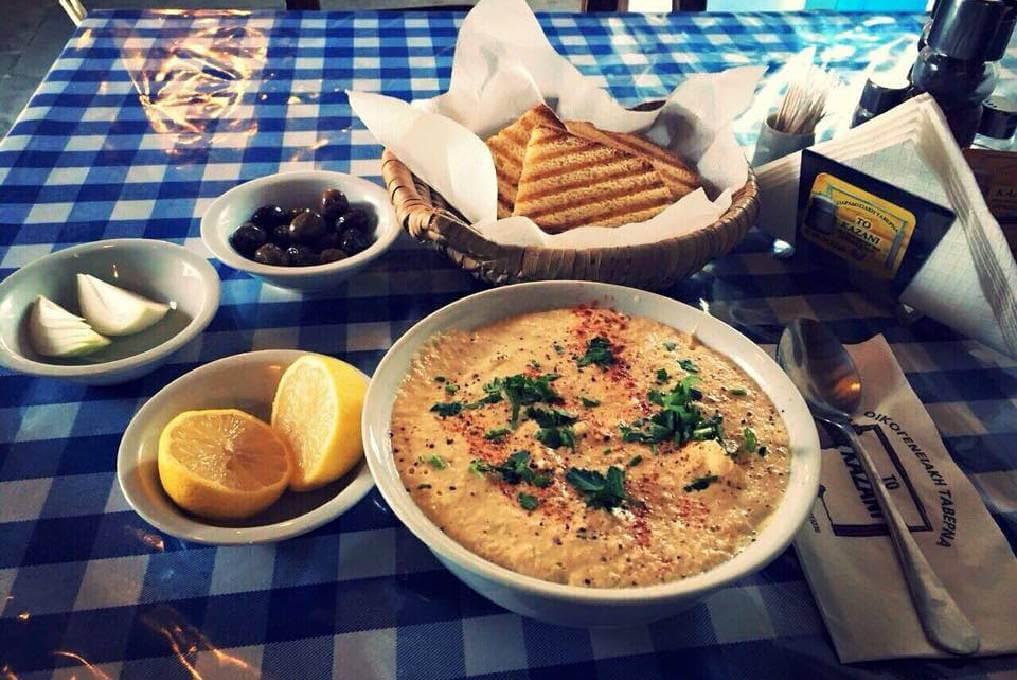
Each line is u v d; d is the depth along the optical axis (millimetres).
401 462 351
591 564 320
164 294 464
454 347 405
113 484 386
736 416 380
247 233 478
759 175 529
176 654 323
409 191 475
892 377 444
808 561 355
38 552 355
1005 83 661
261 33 773
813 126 562
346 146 632
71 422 413
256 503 347
